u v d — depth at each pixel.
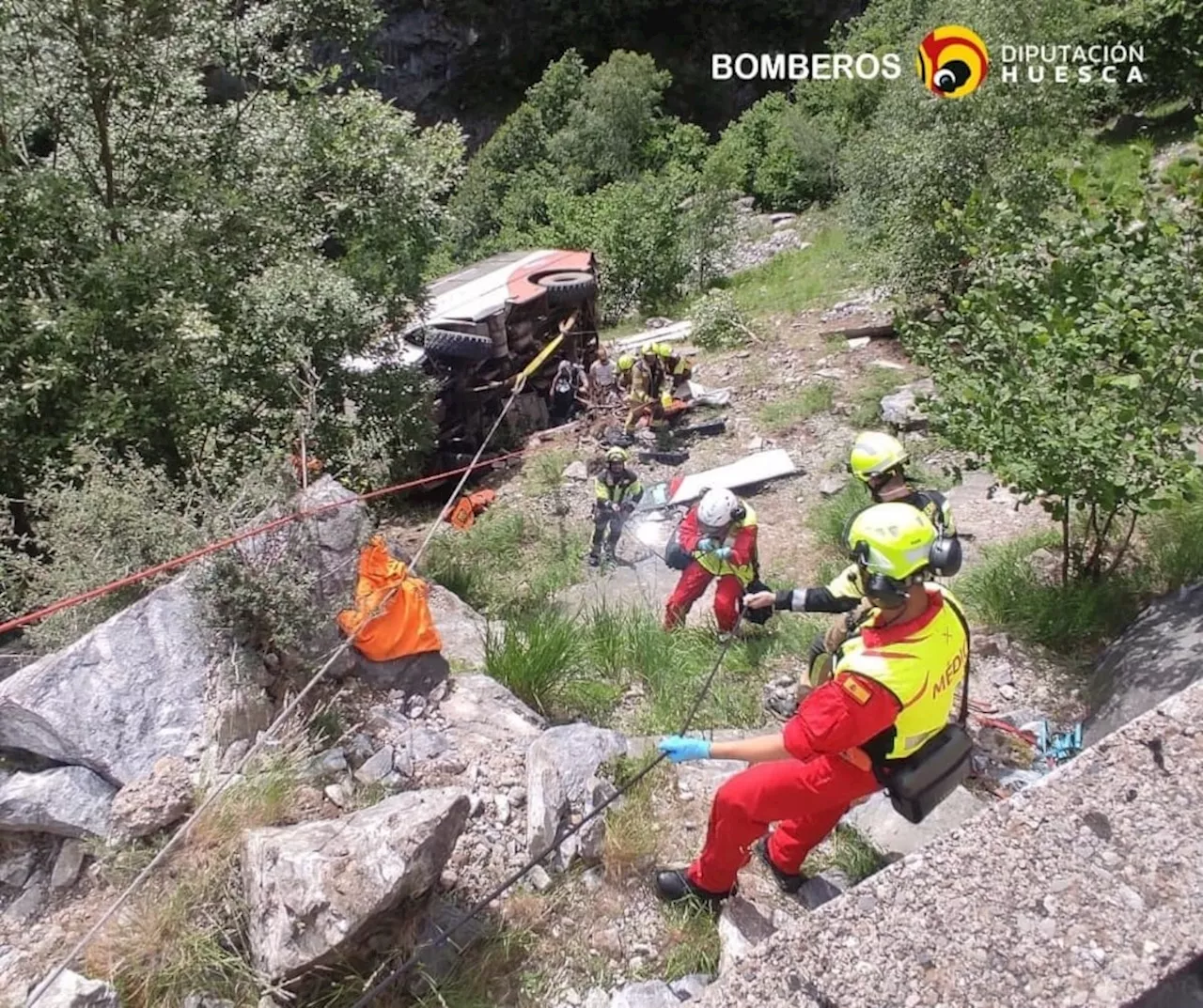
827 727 2.74
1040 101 10.36
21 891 3.37
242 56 8.37
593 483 9.60
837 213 19.69
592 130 25.55
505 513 9.08
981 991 2.35
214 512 4.36
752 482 8.77
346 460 7.37
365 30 8.97
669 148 25.98
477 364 10.70
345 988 2.96
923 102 10.88
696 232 18.25
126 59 7.43
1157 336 4.48
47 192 6.64
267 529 4.11
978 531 6.94
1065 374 4.84
